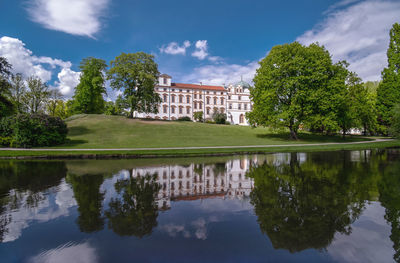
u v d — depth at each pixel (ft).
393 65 114.83
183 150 66.90
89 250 11.50
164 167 39.93
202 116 239.09
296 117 103.35
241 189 23.93
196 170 36.45
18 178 30.09
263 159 51.39
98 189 24.04
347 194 21.47
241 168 38.37
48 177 30.73
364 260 10.53
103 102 189.16
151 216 16.28
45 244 12.12
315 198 20.26
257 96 115.55
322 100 96.84
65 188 24.45
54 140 82.89
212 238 12.78
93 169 37.88
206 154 60.59
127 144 91.66
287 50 105.29
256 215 16.37
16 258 10.72
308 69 98.27
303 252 11.27
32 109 150.30
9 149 68.80
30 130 76.43
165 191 23.27
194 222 15.12
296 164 42.50
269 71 107.65
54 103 182.39
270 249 11.55
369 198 20.10
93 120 137.28
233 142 102.06
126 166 41.27
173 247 11.75
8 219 15.67
